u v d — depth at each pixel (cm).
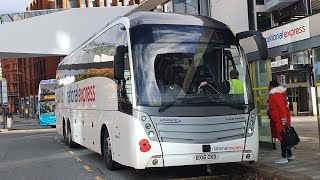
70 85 1589
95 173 1016
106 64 1015
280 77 3225
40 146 1806
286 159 934
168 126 778
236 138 804
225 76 833
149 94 789
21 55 3616
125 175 967
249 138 815
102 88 1052
